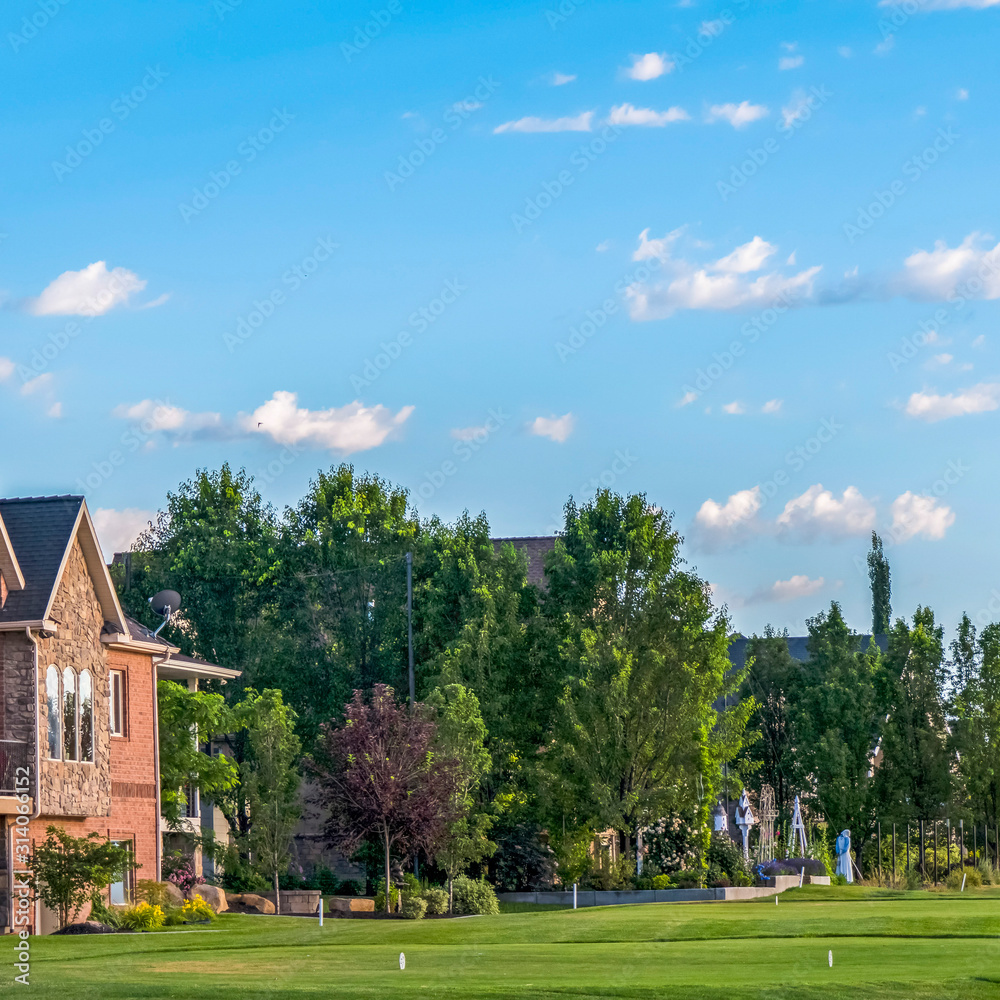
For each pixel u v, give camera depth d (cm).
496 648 5741
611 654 5488
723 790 6738
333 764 4734
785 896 4834
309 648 6300
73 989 1881
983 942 2742
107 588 3928
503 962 2348
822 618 8056
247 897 4462
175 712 4538
